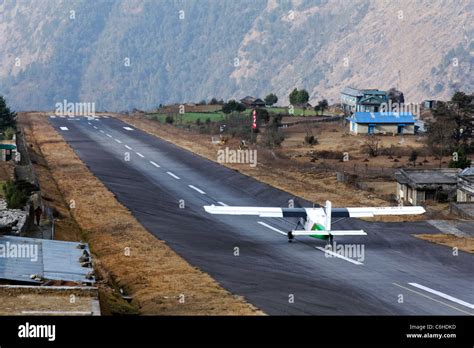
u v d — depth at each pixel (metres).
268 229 176.12
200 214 194.88
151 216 190.75
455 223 181.62
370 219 186.38
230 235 169.50
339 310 112.56
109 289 117.69
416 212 167.00
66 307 99.31
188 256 149.38
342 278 131.75
